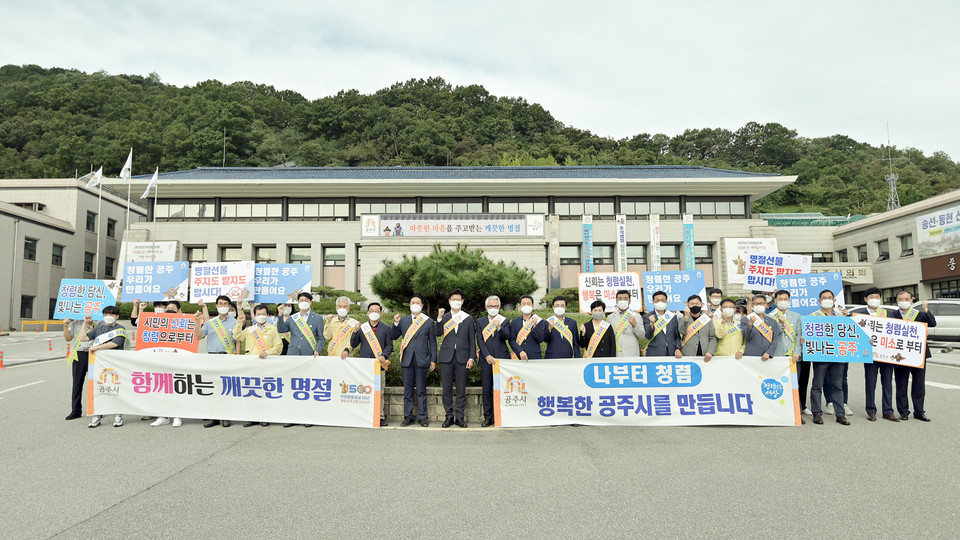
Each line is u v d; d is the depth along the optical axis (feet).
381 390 24.54
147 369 24.88
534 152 240.73
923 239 93.86
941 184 218.59
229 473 17.24
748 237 106.73
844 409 24.98
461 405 24.38
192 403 24.66
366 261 83.35
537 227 88.22
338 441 21.44
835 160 273.95
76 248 120.06
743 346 25.20
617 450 19.75
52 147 201.16
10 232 103.24
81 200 122.21
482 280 37.22
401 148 261.44
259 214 108.37
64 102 245.65
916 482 15.89
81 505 14.48
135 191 105.40
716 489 15.40
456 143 262.06
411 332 24.58
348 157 254.68
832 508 13.94
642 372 23.88
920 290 94.53
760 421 23.57
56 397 31.58
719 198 111.04
